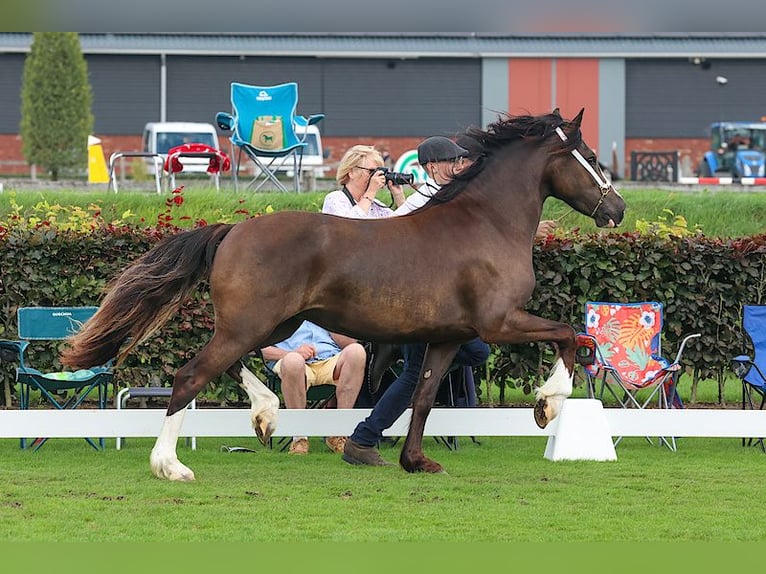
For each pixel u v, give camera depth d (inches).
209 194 887.1
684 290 586.9
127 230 570.9
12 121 2225.6
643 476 450.6
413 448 451.8
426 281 426.6
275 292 415.5
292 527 365.4
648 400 520.7
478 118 2241.6
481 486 426.3
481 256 432.5
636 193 972.6
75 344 427.5
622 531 365.1
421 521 374.6
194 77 2236.7
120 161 1818.4
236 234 421.4
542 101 2234.3
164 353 568.7
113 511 382.3
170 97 2233.0
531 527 368.8
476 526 368.8
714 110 2261.3
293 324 438.3
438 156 487.2
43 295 566.9
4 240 562.3
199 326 566.3
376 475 447.2
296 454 498.3
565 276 583.8
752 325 549.3
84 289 566.9
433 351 449.7
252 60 2233.0
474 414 498.3
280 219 423.2
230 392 568.1
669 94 2258.9
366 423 468.1
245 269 414.6
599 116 2236.7
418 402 449.7
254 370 574.6
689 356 592.4
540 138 450.9
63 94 1870.1
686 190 1160.2
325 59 2233.0
